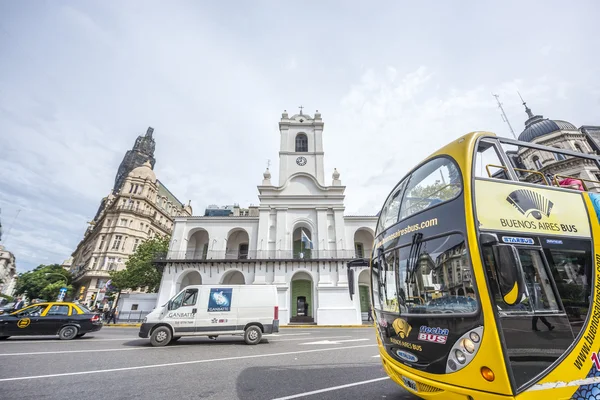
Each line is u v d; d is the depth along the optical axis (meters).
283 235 26.09
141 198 48.91
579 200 3.76
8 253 100.44
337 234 26.12
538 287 2.97
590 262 3.32
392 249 4.36
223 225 27.44
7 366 6.56
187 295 10.73
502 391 2.47
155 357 7.84
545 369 2.64
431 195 3.92
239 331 10.56
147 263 28.34
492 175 3.73
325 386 5.22
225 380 5.59
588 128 24.88
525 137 26.19
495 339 2.59
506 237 3.05
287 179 28.83
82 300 39.12
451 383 2.87
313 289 24.19
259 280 24.22
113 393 4.80
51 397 4.59
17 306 34.28
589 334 2.94
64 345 9.86
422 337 3.32
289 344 10.84
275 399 4.54
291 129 32.22
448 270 3.20
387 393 4.82
